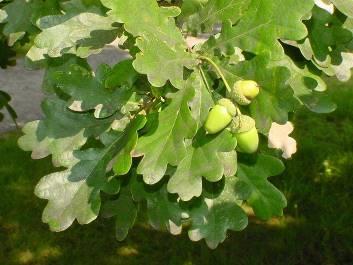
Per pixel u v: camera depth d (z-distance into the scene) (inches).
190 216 16.7
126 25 13.7
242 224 16.6
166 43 13.9
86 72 15.7
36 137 16.5
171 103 14.2
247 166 16.6
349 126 65.2
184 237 47.6
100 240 48.0
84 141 16.3
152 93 14.7
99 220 50.1
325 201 51.0
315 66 16.3
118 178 16.3
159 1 16.9
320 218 48.8
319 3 16.8
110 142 15.9
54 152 16.3
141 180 16.6
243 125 13.9
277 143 17.6
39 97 81.6
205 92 14.3
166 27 14.2
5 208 51.7
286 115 13.6
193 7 15.4
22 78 88.9
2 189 54.3
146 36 13.6
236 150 14.6
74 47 15.4
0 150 61.2
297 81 15.7
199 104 14.3
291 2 13.8
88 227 49.4
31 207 51.9
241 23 14.3
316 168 55.8
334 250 45.7
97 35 15.3
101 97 15.5
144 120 13.9
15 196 53.4
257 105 13.9
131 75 14.9
